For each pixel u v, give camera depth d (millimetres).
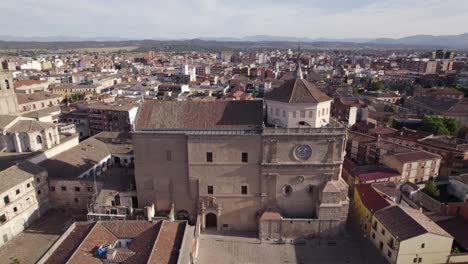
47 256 50406
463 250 62906
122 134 115562
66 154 93438
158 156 72188
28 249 66812
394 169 95312
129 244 54125
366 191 78875
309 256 66188
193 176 71750
